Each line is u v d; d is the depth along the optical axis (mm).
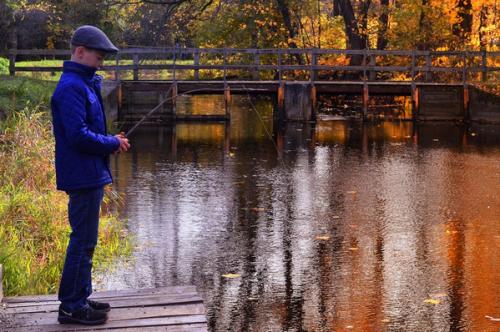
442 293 8766
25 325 5527
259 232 11500
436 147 21141
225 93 27969
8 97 19797
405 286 9016
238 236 11258
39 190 11297
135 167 17484
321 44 39281
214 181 15727
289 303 8430
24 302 6125
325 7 47469
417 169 17344
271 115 31047
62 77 5277
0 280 6129
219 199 13898
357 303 8445
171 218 12359
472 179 16062
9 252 8164
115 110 26719
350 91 28234
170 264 9812
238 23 38344
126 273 9406
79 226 5426
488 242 10914
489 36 36531
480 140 22734
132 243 10781
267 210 13008
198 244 10789
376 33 37531
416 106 28141
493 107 27234
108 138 5348
